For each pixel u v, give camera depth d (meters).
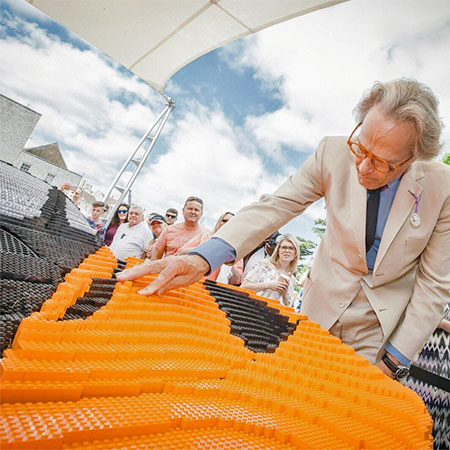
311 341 1.16
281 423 0.63
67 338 0.68
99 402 0.55
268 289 2.82
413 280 1.67
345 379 0.93
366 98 1.32
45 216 1.40
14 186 1.50
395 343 1.47
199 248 1.26
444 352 2.06
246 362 0.88
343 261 1.59
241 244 1.36
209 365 0.81
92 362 0.64
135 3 4.84
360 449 0.60
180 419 0.55
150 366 0.69
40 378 0.54
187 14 5.06
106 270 1.17
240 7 4.83
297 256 3.05
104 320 0.82
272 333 1.20
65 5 4.95
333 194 1.56
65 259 1.10
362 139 1.22
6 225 1.13
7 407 0.46
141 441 0.48
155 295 1.13
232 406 0.66
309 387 0.85
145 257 4.28
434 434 1.96
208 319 1.12
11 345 0.65
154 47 5.77
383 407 0.80
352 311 1.58
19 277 0.87
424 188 1.47
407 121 1.13
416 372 2.00
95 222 5.16
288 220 1.57
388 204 1.50
